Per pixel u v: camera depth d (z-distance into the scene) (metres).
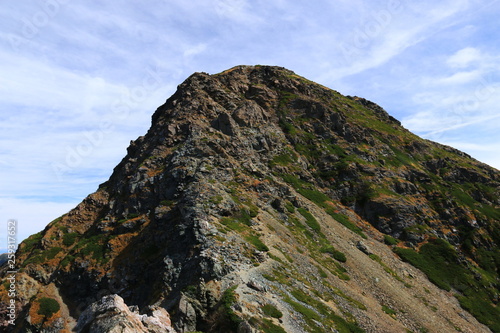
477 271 73.62
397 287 58.59
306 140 100.75
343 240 68.06
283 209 66.56
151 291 46.00
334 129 107.25
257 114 97.06
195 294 37.78
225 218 54.28
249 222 56.50
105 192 80.06
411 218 82.81
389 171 96.44
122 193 73.44
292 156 91.62
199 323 35.69
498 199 103.69
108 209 72.25
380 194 86.81
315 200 81.25
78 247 64.06
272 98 111.38
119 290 52.66
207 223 50.16
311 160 96.00
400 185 92.31
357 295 50.72
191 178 64.56
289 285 43.38
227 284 39.44
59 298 58.12
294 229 62.91
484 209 95.31
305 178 87.69
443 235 82.44
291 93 115.06
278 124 103.06
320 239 64.38
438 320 53.34
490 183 109.38
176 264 46.25
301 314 37.62
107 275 55.38
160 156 76.25
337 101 127.50
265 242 52.53
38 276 62.25
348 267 58.62
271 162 85.81
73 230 72.56
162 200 64.44
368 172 93.19
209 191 59.22
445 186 102.25
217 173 67.88
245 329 31.48
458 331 52.50
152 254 53.91
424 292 61.12
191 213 52.84
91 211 76.38
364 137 107.06
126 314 24.61
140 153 84.31
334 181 90.62
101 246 61.75
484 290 69.00
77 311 55.41
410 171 101.31
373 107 145.12
